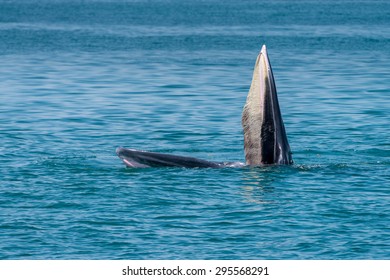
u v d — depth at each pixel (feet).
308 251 146.92
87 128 278.87
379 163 216.95
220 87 400.26
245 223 162.61
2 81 416.67
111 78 437.17
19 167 210.79
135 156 208.54
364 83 411.75
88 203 176.65
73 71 470.39
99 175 201.67
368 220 164.04
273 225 161.07
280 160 204.74
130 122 293.02
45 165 213.46
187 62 533.96
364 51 622.13
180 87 398.42
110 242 151.84
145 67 498.28
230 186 190.08
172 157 208.33
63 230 158.40
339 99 353.10
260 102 200.75
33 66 495.82
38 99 352.49
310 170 205.26
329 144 246.88
